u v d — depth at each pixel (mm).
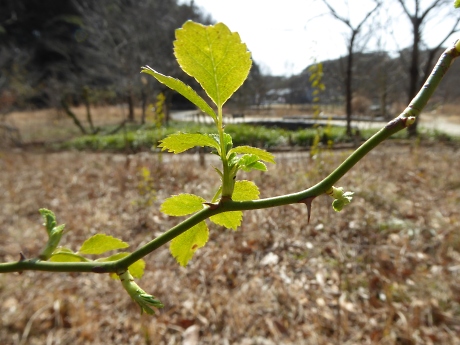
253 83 21172
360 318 3021
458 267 3590
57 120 19922
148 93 18734
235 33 468
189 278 3648
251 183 631
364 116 20125
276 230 4387
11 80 19297
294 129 14102
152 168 6816
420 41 12570
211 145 569
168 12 20047
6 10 26984
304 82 17438
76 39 25328
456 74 23594
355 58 16672
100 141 12945
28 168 8305
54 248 690
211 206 558
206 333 2971
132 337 2963
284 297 3279
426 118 22438
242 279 3605
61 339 2906
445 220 4574
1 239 4668
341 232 4324
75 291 3523
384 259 3699
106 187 6492
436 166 6996
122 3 20656
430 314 2959
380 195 5242
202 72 495
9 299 3334
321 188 509
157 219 4969
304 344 2783
